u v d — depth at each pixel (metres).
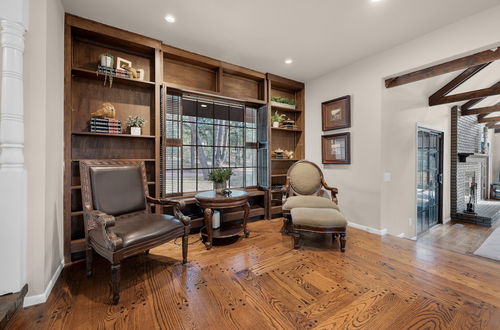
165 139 2.77
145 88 2.86
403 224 3.53
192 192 3.30
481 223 4.75
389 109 3.20
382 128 3.09
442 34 2.49
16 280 1.46
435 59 2.54
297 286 1.81
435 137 4.59
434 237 4.07
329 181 3.76
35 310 1.51
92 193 2.00
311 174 3.42
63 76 2.18
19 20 1.49
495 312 1.49
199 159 3.37
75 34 2.41
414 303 1.59
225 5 2.13
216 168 3.53
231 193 2.88
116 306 1.56
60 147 2.09
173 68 3.08
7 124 1.46
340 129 3.58
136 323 1.40
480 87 4.49
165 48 2.83
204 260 2.28
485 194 7.68
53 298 1.64
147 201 2.38
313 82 4.07
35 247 1.59
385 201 3.15
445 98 3.94
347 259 2.29
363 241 2.81
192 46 2.90
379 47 2.93
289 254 2.42
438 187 4.77
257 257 2.35
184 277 1.94
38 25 1.62
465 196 5.77
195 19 2.35
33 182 1.59
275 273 2.02
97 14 2.25
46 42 1.66
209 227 2.57
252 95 3.87
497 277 1.93
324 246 2.64
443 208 4.86
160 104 2.77
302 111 4.23
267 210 3.74
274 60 3.31
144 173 2.44
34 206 1.59
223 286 1.81
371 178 3.16
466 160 5.55
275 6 2.15
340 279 1.91
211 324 1.39
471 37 2.28
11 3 1.47
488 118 6.21
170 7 2.16
